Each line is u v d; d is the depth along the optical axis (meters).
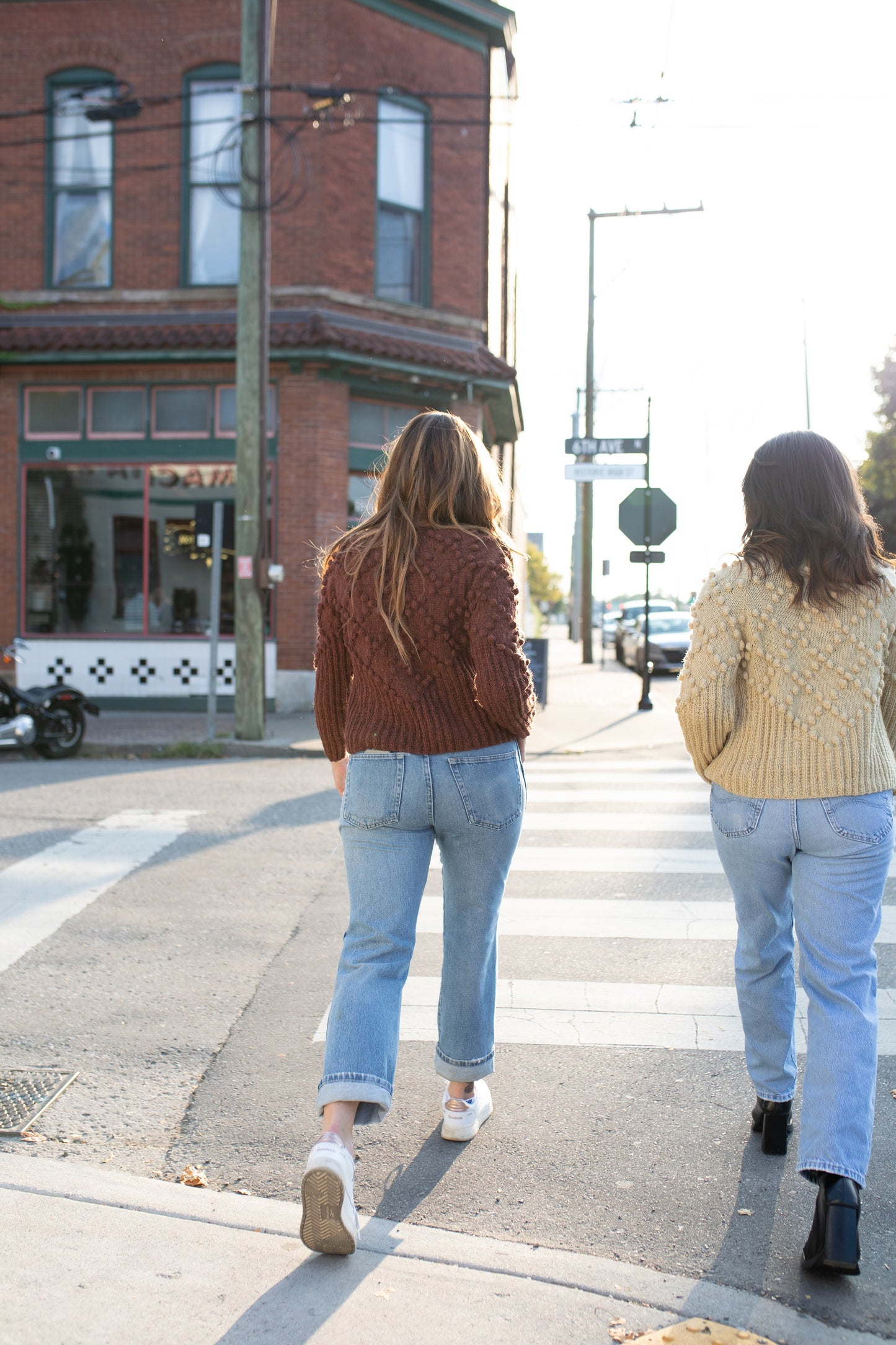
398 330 16.50
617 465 17.39
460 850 2.79
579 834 7.38
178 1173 3.03
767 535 2.72
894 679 2.72
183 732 13.68
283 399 15.85
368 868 2.68
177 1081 3.63
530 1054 3.81
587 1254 2.59
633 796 8.86
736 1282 2.48
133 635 16.41
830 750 2.64
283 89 12.10
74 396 16.31
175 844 7.07
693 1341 2.22
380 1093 2.48
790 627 2.68
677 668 24.59
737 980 3.07
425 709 2.64
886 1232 2.69
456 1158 3.08
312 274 15.90
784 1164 3.05
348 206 16.14
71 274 16.52
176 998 4.37
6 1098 3.50
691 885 6.06
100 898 5.80
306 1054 3.83
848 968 2.61
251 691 12.48
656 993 4.39
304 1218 2.38
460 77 17.11
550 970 4.66
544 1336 2.23
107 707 16.42
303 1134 3.26
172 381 16.12
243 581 12.40
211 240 16.30
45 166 16.38
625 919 5.41
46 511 16.42
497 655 2.57
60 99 16.36
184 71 16.08
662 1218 2.76
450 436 2.73
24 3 16.27
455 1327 2.26
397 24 16.45
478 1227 2.71
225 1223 2.67
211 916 5.48
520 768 2.79
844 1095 2.50
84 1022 4.13
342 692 2.83
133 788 9.30
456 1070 3.07
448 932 2.97
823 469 2.71
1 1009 4.26
